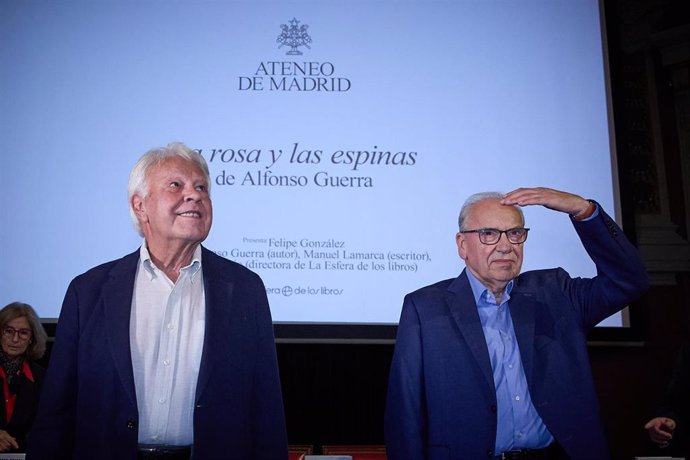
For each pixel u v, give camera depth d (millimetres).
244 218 3281
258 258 3248
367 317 3229
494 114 3451
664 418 2879
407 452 2197
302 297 3227
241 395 2100
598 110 3479
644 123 3752
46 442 1997
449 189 3369
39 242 3221
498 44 3520
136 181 2277
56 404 2029
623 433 3420
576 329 2311
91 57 3404
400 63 3477
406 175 3369
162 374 2109
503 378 2275
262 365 2170
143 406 2078
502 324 2367
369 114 3420
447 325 2314
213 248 3240
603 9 3568
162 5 3471
